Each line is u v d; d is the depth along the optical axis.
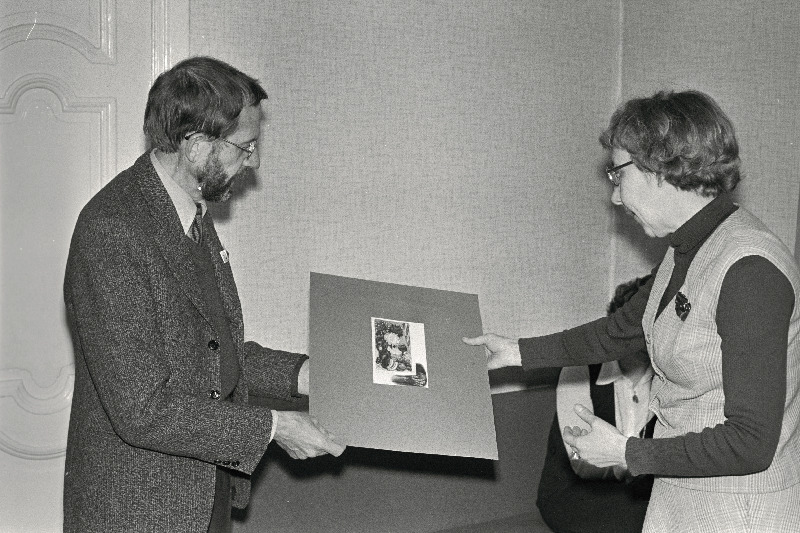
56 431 2.63
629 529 2.69
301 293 2.84
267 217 2.76
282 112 2.75
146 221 1.61
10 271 2.53
